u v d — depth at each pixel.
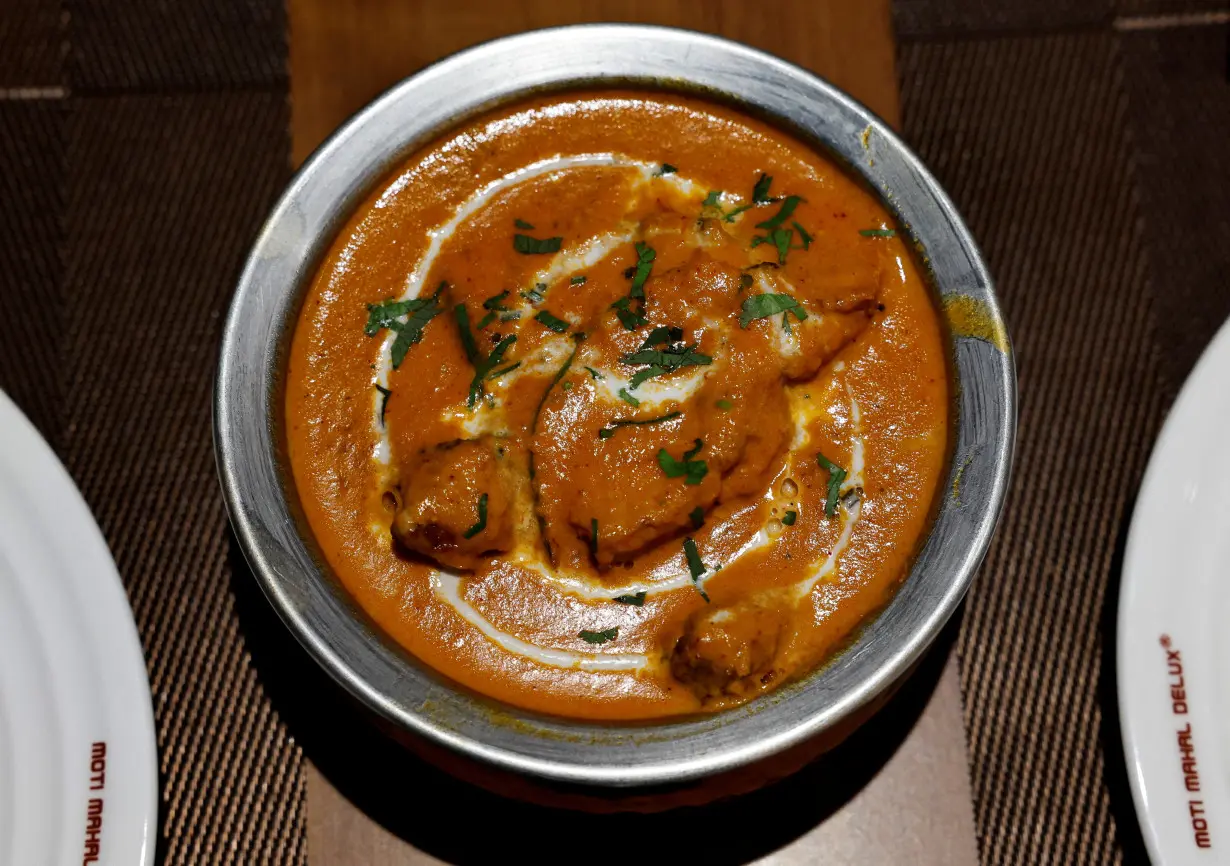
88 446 0.29
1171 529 0.26
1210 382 0.26
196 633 0.28
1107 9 0.33
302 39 0.32
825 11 0.32
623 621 0.24
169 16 0.32
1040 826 0.27
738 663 0.23
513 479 0.24
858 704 0.22
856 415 0.25
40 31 0.32
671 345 0.24
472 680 0.24
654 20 0.32
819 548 0.24
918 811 0.27
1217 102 0.32
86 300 0.30
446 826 0.27
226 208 0.31
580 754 0.22
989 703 0.28
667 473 0.24
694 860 0.26
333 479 0.25
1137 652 0.25
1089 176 0.32
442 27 0.32
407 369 0.25
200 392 0.30
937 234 0.26
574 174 0.27
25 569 0.25
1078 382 0.30
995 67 0.32
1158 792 0.24
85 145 0.31
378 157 0.26
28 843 0.24
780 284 0.25
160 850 0.26
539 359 0.25
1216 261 0.31
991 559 0.29
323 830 0.26
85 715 0.25
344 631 0.23
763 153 0.27
